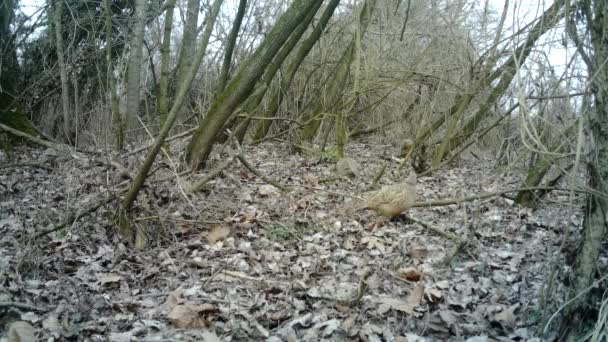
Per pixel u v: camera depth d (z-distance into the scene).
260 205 6.72
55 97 11.62
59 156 7.65
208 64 11.85
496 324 4.06
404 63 10.55
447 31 10.17
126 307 4.34
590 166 3.44
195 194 6.62
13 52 11.03
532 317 4.03
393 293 4.60
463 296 4.50
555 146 4.90
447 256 5.18
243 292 4.64
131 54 10.32
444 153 10.60
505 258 5.36
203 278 4.91
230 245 5.61
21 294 4.36
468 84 9.09
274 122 12.36
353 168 8.81
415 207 7.08
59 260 5.12
